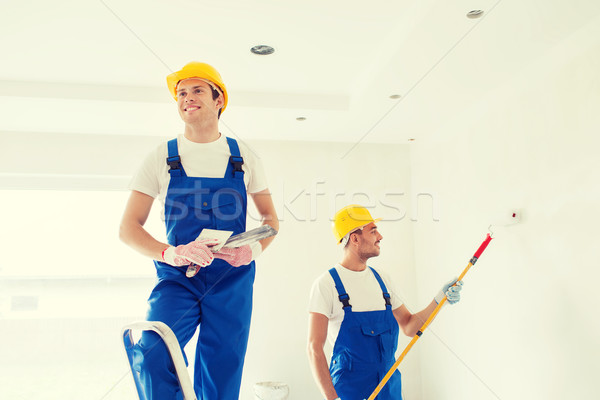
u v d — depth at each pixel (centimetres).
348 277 233
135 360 120
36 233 411
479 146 335
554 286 257
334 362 222
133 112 369
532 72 278
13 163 405
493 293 315
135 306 411
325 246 430
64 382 386
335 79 343
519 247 289
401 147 448
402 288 427
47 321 401
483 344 325
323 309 224
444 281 380
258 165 161
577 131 241
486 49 260
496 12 222
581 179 237
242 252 136
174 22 268
